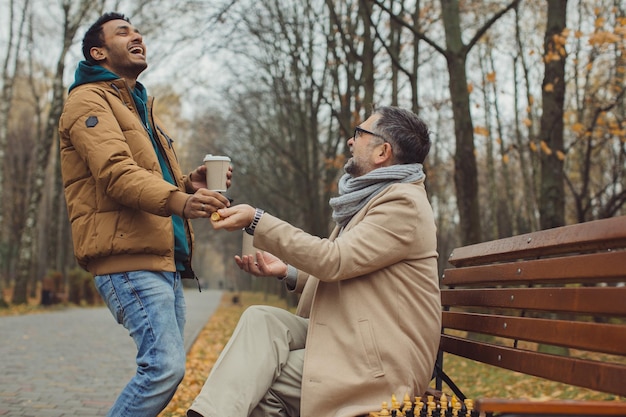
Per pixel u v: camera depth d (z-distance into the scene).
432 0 16.81
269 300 46.06
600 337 2.12
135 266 3.02
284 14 17.73
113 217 3.00
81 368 7.57
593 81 19.75
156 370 2.93
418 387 2.81
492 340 10.88
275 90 21.84
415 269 2.88
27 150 34.38
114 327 13.98
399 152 3.04
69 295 27.20
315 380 2.75
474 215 9.81
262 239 2.80
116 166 2.85
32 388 6.12
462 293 3.46
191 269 3.52
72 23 22.38
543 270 2.62
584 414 1.50
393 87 13.95
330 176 21.95
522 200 35.91
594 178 23.73
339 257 2.76
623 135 11.99
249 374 2.75
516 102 23.73
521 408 1.47
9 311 19.30
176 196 2.79
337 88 18.02
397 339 2.76
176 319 3.23
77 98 3.04
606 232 2.29
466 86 9.73
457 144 9.85
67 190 3.12
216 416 2.63
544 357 2.44
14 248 40.34
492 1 17.42
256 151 31.86
